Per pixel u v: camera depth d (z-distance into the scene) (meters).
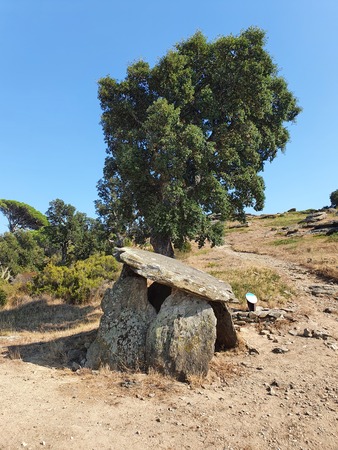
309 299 15.01
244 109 15.76
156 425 5.39
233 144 15.20
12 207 62.50
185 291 7.78
